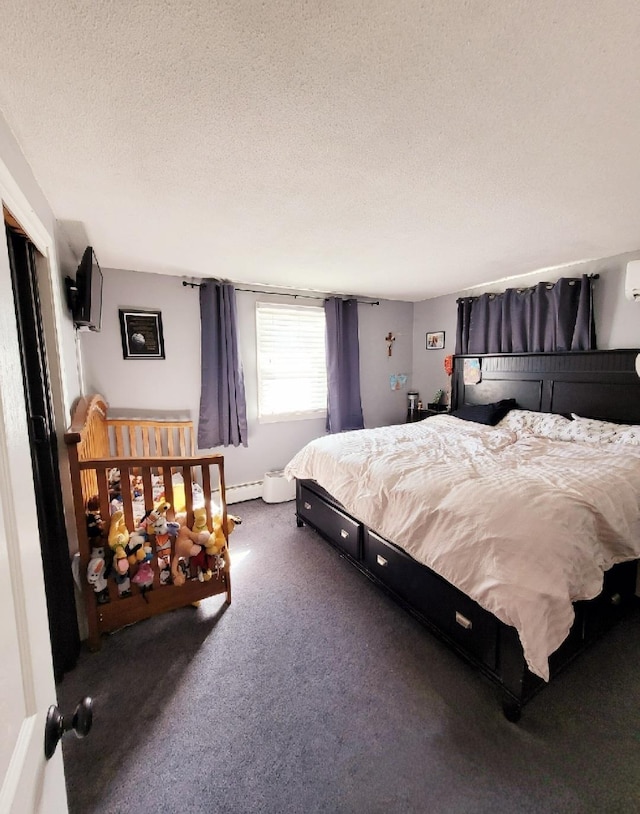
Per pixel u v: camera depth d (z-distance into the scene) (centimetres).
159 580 190
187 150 137
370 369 449
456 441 275
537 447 253
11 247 137
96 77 100
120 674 163
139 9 81
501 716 143
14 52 91
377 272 323
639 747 130
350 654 175
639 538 167
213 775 123
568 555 138
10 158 121
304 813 112
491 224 216
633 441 236
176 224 209
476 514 159
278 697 152
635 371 266
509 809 112
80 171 150
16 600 50
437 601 174
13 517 51
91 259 190
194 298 337
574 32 88
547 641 125
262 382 378
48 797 54
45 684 57
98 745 132
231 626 194
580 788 117
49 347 169
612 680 158
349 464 239
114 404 311
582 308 296
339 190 171
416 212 197
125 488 181
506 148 138
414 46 92
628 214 203
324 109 115
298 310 392
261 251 261
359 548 231
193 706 148
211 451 355
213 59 95
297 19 84
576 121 122
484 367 375
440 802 114
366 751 130
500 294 360
